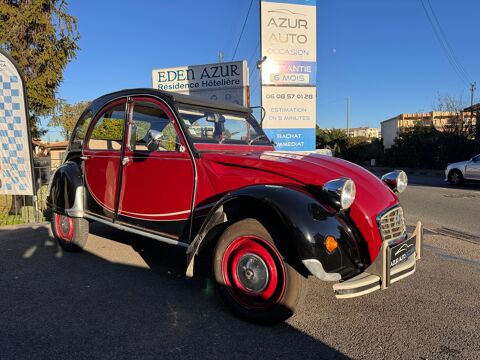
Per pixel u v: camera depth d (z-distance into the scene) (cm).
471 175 1542
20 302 365
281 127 1198
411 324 329
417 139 3125
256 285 321
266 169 344
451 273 460
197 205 369
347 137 4728
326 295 386
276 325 324
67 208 501
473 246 586
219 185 356
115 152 443
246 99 1261
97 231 639
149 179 406
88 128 487
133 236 607
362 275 307
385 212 325
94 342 295
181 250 536
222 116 443
